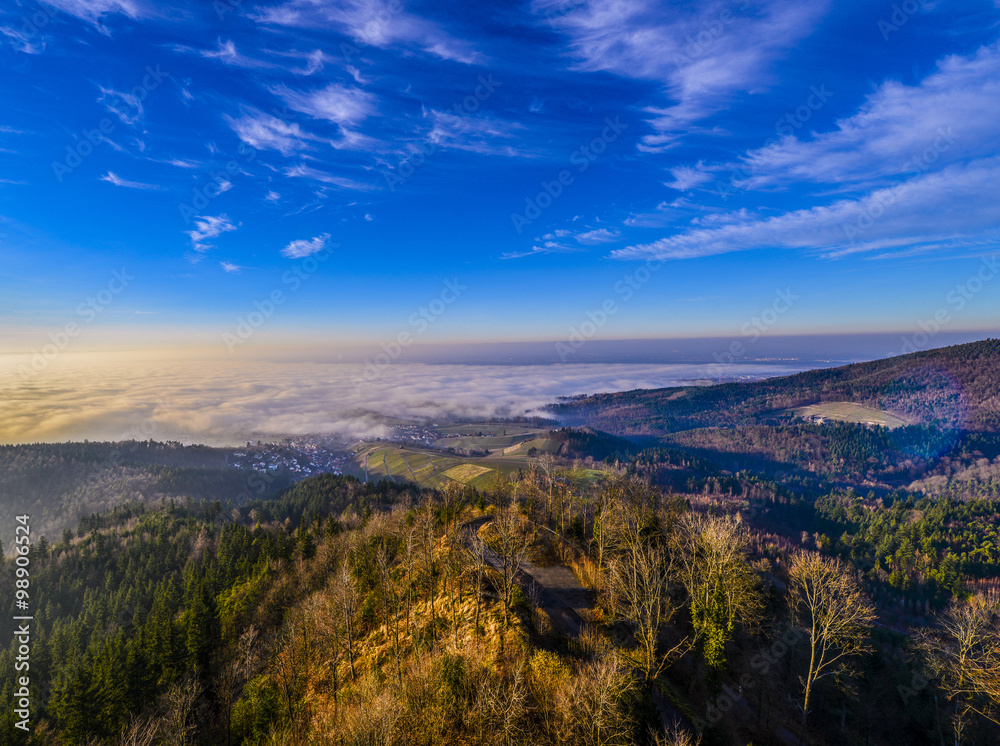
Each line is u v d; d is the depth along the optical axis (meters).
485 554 69.25
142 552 143.38
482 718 37.91
